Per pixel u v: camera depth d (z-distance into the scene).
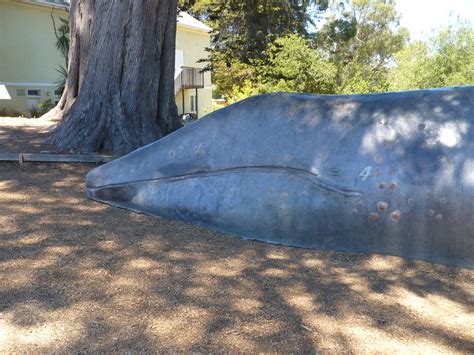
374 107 4.61
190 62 29.62
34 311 3.22
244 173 4.78
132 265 4.02
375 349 3.04
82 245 4.35
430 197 4.10
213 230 4.95
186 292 3.62
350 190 4.32
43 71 20.27
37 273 3.75
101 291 3.55
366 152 4.36
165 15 8.66
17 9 19.16
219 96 41.09
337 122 4.61
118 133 8.05
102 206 5.47
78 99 8.47
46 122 10.82
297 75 19.72
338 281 3.97
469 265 4.15
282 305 3.52
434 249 4.20
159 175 5.18
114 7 8.20
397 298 3.73
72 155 7.35
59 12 20.61
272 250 4.57
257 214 4.67
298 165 4.54
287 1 28.12
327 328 3.25
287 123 4.77
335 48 41.06
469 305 3.68
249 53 25.89
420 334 3.24
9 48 19.16
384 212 4.24
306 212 4.49
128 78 8.29
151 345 2.95
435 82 26.58
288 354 2.95
